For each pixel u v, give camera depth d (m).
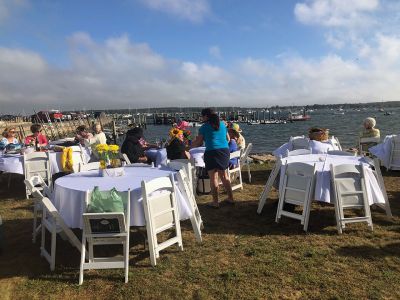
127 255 4.21
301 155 6.97
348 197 5.47
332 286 3.92
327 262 4.48
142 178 5.27
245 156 9.06
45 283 4.23
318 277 4.12
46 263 4.77
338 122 69.06
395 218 6.02
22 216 6.94
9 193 8.96
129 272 4.39
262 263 4.52
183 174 5.20
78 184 4.91
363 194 5.47
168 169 6.02
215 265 4.52
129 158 9.40
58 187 4.84
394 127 47.66
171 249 5.05
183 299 3.79
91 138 11.35
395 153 9.70
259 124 70.31
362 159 6.39
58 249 5.22
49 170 8.44
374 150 10.11
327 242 5.11
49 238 5.70
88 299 3.87
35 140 10.45
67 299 3.88
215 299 3.75
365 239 5.18
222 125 6.91
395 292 3.77
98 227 4.16
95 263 4.22
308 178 5.53
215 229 5.82
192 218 5.23
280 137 39.97
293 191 5.75
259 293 3.83
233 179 9.02
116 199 4.16
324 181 5.49
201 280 4.14
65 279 4.32
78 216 4.52
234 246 5.10
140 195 4.57
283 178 5.92
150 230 4.47
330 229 5.63
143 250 5.06
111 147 5.50
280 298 3.74
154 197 4.59
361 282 3.98
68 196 4.64
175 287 4.02
